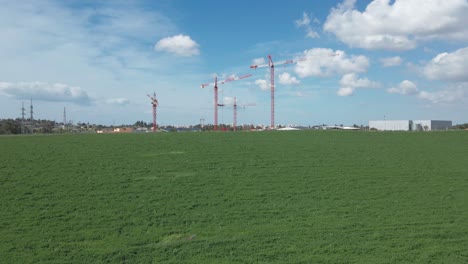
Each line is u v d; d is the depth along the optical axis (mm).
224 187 25719
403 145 44406
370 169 31703
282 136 50906
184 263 15211
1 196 23000
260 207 21828
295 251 16203
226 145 42000
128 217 20078
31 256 15648
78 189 24672
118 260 15453
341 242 17094
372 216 20547
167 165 31750
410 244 16938
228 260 15438
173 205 21953
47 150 37250
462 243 17109
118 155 35500
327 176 29125
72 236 17641
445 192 25422
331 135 52531
